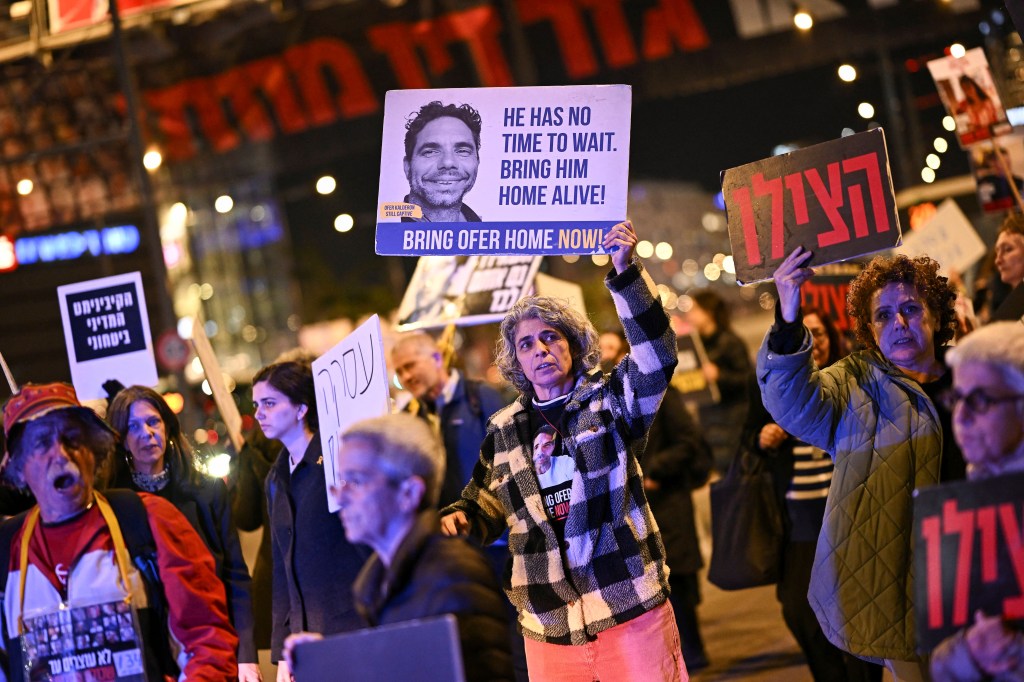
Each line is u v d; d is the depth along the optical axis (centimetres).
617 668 389
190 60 1590
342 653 277
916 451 367
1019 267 593
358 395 401
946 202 769
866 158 354
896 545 365
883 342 376
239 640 456
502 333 417
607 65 1650
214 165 1723
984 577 273
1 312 1683
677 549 690
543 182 429
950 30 1497
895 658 363
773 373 369
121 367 593
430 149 434
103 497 387
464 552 296
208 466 517
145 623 378
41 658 373
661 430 695
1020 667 267
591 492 391
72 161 1496
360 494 293
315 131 1716
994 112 597
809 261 354
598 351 409
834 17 1541
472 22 1638
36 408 374
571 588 390
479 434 600
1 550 383
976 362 287
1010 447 285
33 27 1396
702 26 1588
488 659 283
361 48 1659
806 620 567
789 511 573
